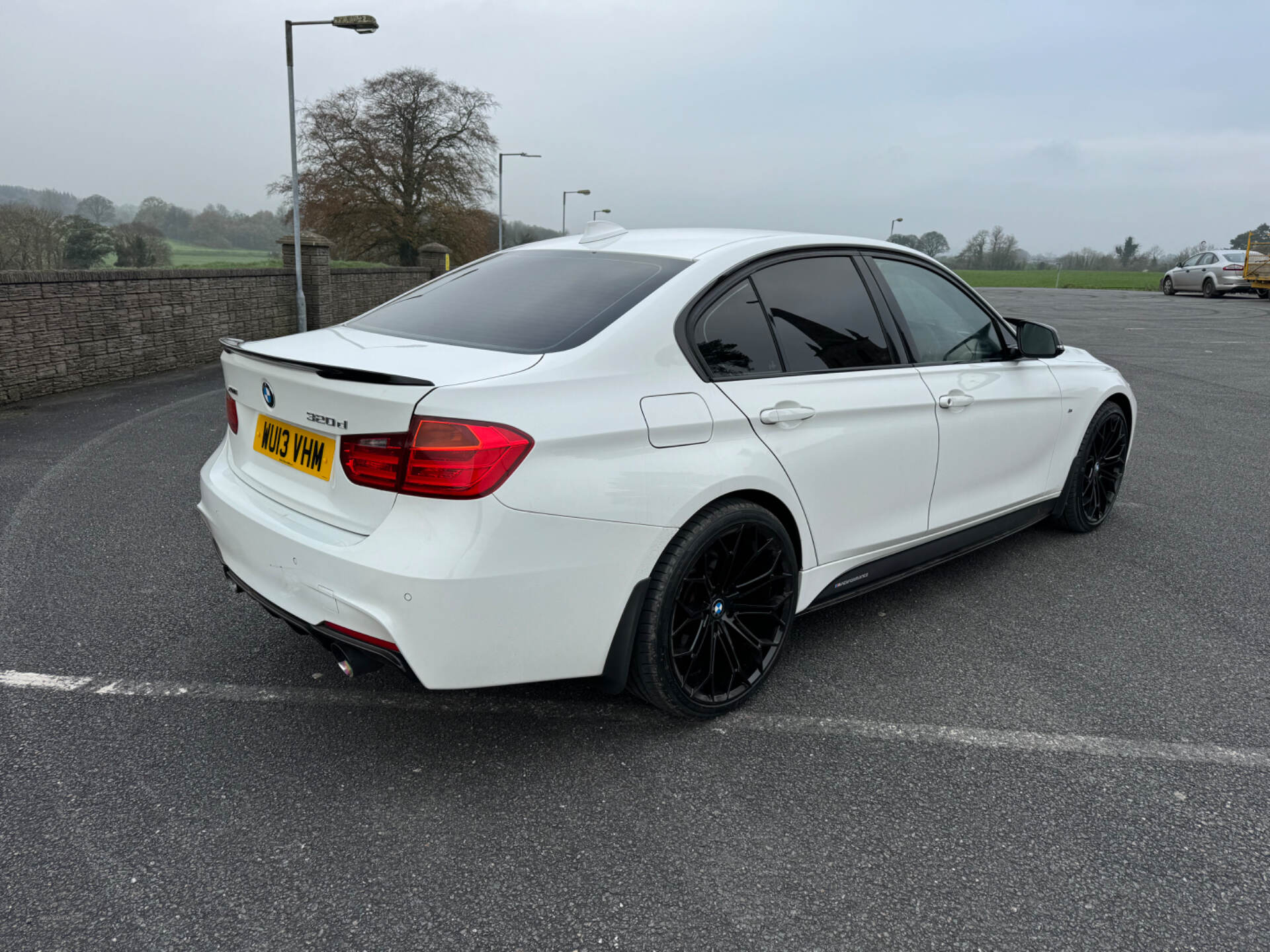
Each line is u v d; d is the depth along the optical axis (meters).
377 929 1.82
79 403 8.22
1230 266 30.55
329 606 2.18
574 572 2.19
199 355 11.63
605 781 2.36
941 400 3.20
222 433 6.86
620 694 2.85
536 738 2.57
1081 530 4.50
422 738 2.56
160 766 2.38
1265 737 2.65
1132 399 4.56
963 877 2.01
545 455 2.12
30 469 5.55
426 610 2.04
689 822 2.19
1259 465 6.15
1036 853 2.10
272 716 2.65
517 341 2.42
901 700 2.84
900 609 3.59
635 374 2.35
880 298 3.14
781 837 2.14
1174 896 1.96
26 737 2.50
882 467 3.00
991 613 3.56
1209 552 4.31
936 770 2.44
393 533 2.09
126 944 1.76
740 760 2.47
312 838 2.10
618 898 1.92
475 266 3.22
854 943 1.81
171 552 4.05
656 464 2.31
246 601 3.51
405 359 2.30
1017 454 3.74
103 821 2.14
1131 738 2.63
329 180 40.91
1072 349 4.49
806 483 2.72
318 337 2.73
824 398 2.77
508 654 2.16
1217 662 3.15
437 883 1.96
